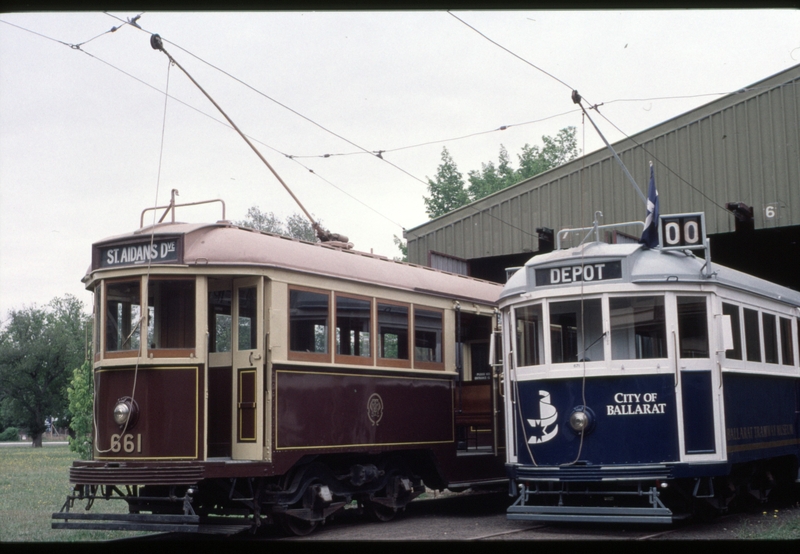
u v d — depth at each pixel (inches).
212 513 422.3
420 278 522.0
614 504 424.8
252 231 427.8
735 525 420.8
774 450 480.1
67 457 1600.6
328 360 435.5
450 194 1971.0
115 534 440.8
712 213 709.9
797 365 535.8
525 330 431.5
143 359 389.4
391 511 489.4
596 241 432.5
